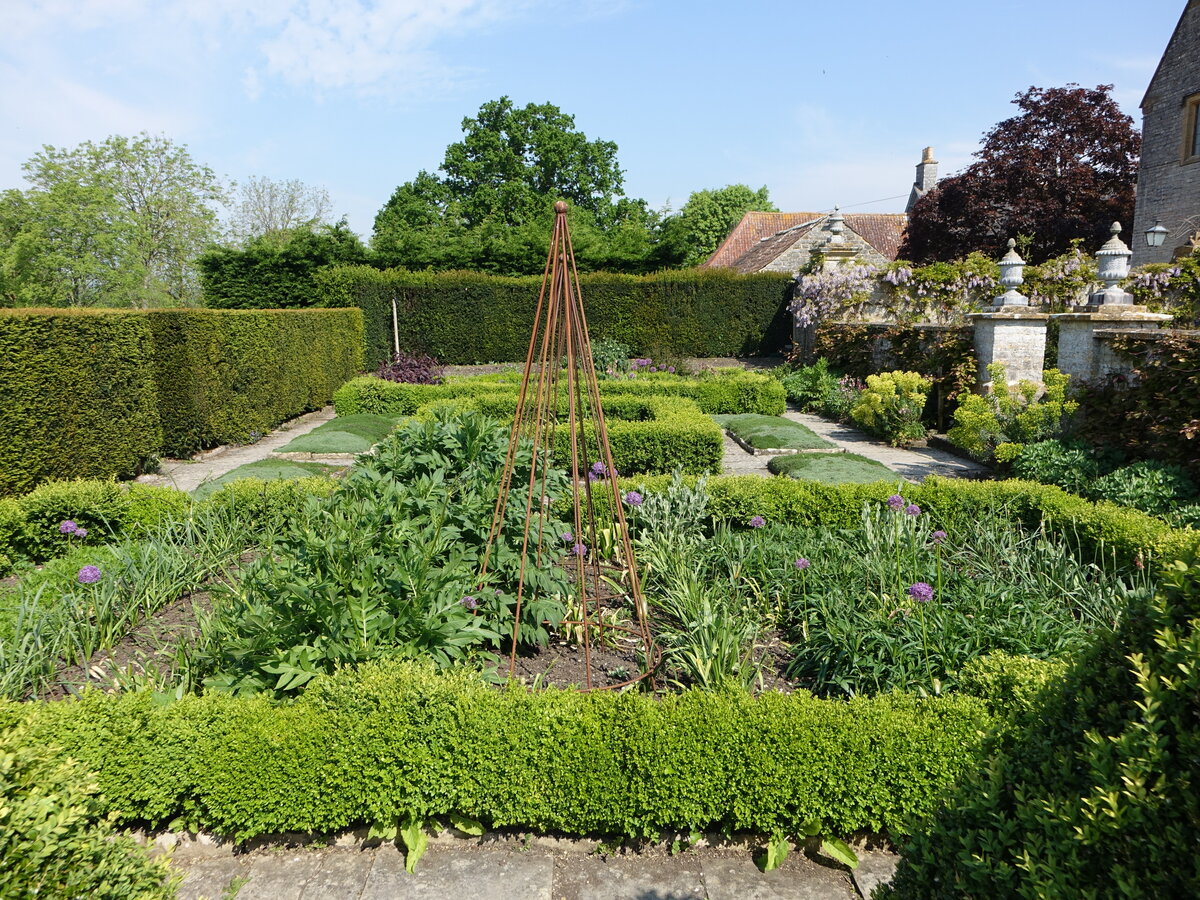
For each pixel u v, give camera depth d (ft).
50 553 18.22
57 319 24.00
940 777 8.75
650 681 11.57
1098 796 4.05
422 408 29.40
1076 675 4.96
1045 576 14.33
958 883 4.53
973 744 8.71
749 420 39.70
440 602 10.89
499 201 116.88
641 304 71.05
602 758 8.93
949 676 11.02
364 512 12.06
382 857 9.00
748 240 107.34
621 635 13.35
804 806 8.82
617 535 16.93
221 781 8.86
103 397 26.55
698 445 27.22
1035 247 73.87
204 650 11.43
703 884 8.53
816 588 13.91
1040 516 18.08
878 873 8.68
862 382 46.85
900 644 11.39
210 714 9.18
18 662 11.32
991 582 13.57
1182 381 21.35
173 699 9.78
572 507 18.40
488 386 41.29
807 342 62.28
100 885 5.01
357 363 64.49
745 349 72.13
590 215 117.08
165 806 8.91
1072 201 72.43
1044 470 24.43
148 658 12.22
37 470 23.08
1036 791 4.57
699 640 11.85
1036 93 73.41
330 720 9.11
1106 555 16.17
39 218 87.20
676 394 42.39
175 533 16.97
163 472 30.01
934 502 18.90
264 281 80.69
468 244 86.33
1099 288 48.91
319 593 10.44
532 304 71.67
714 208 163.84
